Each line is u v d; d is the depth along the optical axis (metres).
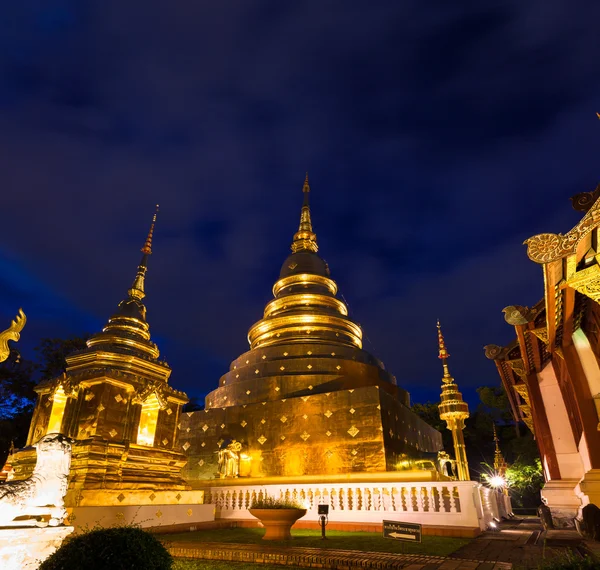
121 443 15.89
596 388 12.25
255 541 12.48
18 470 15.74
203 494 18.27
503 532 14.69
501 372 21.00
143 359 18.92
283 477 19.03
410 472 17.08
